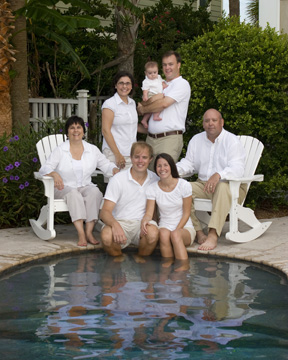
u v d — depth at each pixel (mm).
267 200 8359
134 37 9930
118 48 10000
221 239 6258
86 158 6199
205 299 4125
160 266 5215
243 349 3160
